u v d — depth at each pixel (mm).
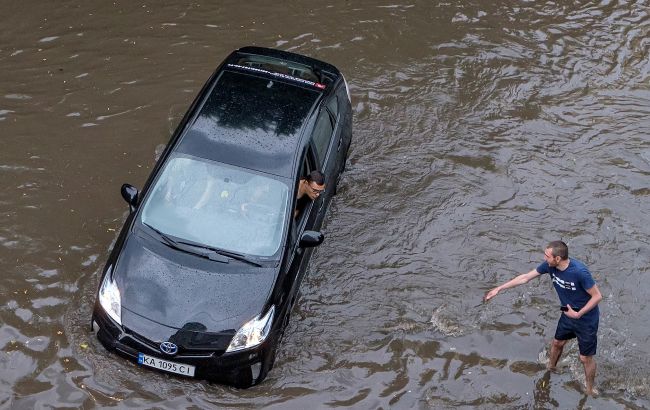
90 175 13617
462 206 14336
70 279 11508
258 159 11367
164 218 10797
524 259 13383
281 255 10664
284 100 12414
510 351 11688
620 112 17406
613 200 14891
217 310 9969
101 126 14867
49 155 13945
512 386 11141
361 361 11117
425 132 16141
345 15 19609
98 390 9938
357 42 18641
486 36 19516
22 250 11891
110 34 17625
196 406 9945
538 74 18328
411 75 17781
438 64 18250
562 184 15141
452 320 12031
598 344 11984
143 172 13867
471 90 17547
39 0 18484
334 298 12109
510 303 12500
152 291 10062
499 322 12133
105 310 10000
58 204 12891
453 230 13781
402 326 11797
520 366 11469
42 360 10234
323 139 12711
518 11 20797
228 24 18562
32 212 12648
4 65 16172
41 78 15953
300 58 14148
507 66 18453
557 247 10289
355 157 15242
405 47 18703
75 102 15406
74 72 16266
